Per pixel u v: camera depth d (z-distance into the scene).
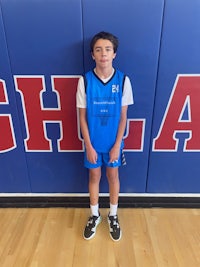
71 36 1.12
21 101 1.27
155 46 1.13
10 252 1.26
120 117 1.17
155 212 1.50
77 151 1.39
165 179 1.46
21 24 1.09
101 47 1.00
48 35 1.12
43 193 1.53
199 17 1.07
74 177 1.47
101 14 1.07
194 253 1.25
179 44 1.12
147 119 1.29
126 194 1.51
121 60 1.16
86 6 1.05
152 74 1.19
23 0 1.05
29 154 1.41
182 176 1.45
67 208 1.53
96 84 1.10
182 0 1.04
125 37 1.11
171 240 1.32
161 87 1.22
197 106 1.26
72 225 1.41
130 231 1.37
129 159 1.40
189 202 1.52
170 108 1.26
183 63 1.16
